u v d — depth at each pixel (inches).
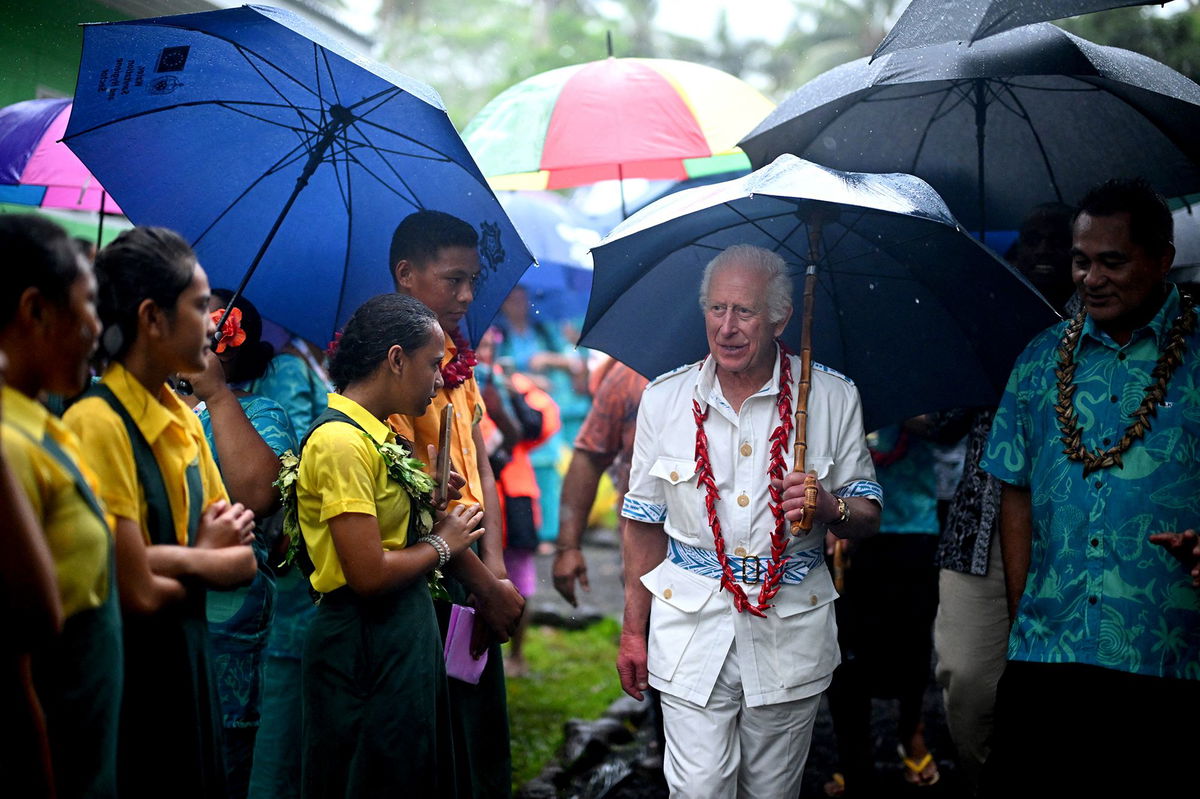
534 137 206.5
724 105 212.2
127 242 102.3
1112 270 129.4
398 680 128.4
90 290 90.0
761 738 142.3
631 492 151.9
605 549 450.9
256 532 148.5
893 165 188.1
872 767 200.4
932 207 136.6
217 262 155.8
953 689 173.0
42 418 89.3
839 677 198.8
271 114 154.4
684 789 138.9
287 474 131.7
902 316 160.1
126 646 101.3
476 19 954.7
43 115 209.5
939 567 174.9
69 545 88.3
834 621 145.4
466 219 162.7
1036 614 134.7
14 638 80.7
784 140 173.9
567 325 420.2
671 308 163.0
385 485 129.5
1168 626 126.7
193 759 104.0
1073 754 131.3
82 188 199.6
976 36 127.3
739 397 146.8
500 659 160.6
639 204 317.4
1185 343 129.7
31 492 86.0
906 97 179.5
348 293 163.0
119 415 101.3
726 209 152.4
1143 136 173.6
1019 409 141.7
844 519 140.5
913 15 133.8
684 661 142.1
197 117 152.2
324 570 128.4
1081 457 131.9
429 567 131.3
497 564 156.5
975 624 170.7
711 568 143.9
